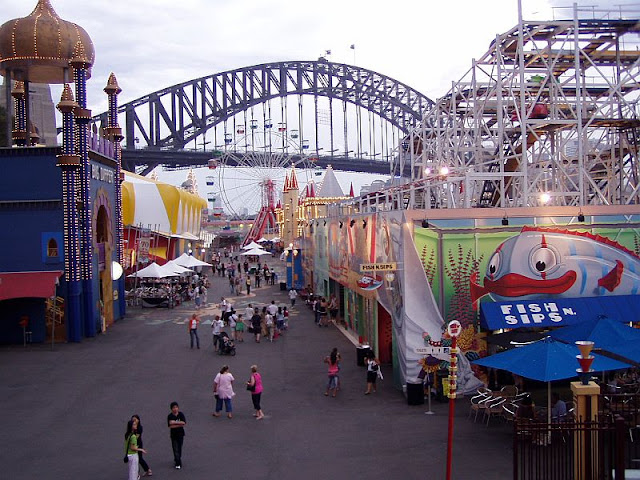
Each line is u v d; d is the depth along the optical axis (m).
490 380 20.12
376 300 25.34
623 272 20.80
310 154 194.25
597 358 14.89
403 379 20.25
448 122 41.47
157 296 42.97
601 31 29.59
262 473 13.90
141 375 23.53
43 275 30.05
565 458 13.92
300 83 190.62
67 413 18.80
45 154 31.00
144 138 172.50
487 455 14.66
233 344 27.88
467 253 20.27
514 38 29.70
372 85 197.00
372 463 14.35
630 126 31.77
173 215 68.44
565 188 34.78
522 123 26.78
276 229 126.12
